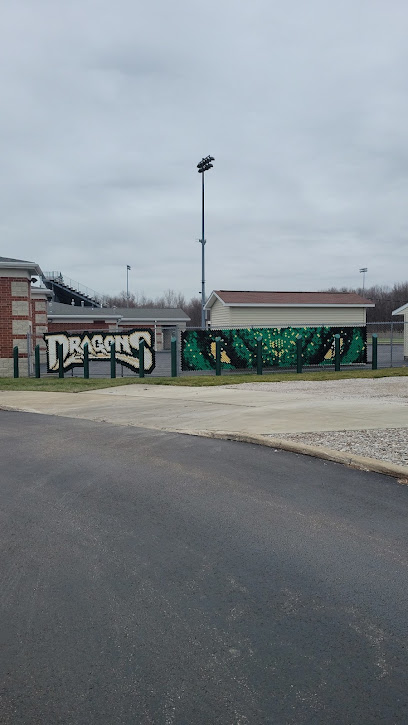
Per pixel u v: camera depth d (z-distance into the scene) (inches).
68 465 298.0
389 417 406.6
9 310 887.1
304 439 335.0
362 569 166.4
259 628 135.0
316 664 120.3
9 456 324.2
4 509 226.7
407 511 215.5
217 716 104.9
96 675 117.7
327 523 204.1
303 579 160.4
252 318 1346.0
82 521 211.0
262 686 113.2
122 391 645.3
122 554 180.4
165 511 220.2
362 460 280.1
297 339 823.7
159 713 106.0
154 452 323.6
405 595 150.5
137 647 127.9
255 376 770.2
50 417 479.2
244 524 204.5
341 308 1396.4
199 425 399.5
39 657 124.7
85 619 140.8
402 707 106.7
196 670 118.9
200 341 885.2
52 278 2459.4
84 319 1865.2
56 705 108.6
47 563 174.6
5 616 143.1
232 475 270.1
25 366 895.7
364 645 127.1
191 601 149.0
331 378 730.8
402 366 919.0
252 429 371.6
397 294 4697.3
